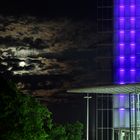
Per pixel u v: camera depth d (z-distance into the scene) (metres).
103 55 87.06
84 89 60.41
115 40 86.62
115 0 87.44
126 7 87.00
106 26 87.19
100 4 87.94
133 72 85.38
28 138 36.91
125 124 82.56
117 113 83.12
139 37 86.06
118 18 87.00
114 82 85.88
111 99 83.94
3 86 35.97
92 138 84.69
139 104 76.62
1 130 35.03
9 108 35.25
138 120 76.25
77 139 68.06
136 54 85.75
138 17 86.50
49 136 50.00
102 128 84.25
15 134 35.38
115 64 86.19
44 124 50.72
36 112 40.75
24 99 37.41
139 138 75.12
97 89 59.19
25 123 36.78
